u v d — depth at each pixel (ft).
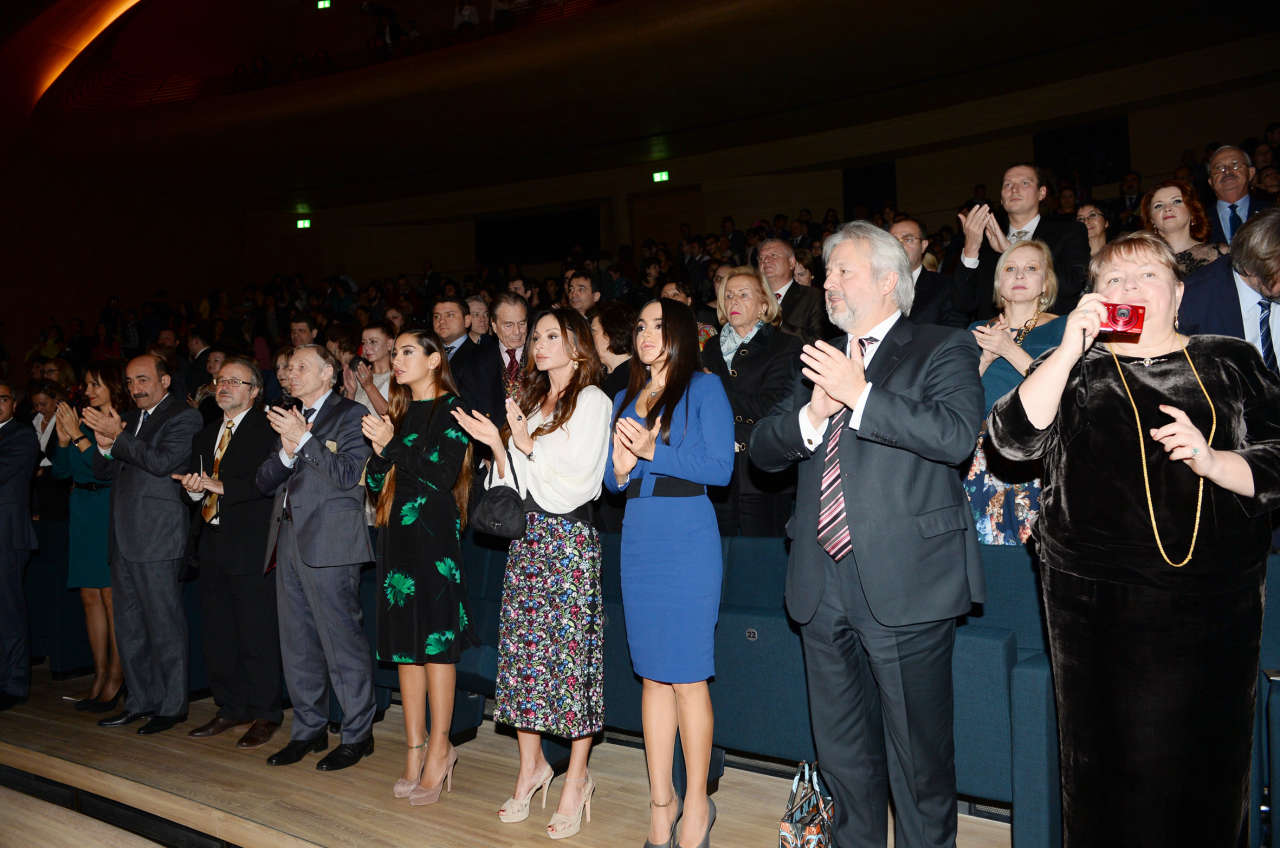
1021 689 6.78
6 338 39.68
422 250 47.19
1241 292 7.84
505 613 8.45
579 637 8.25
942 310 11.18
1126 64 29.86
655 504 7.59
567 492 8.25
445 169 42.83
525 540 8.38
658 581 7.50
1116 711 5.40
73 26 41.29
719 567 7.65
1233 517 5.24
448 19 42.75
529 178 43.73
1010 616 8.00
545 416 8.78
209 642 11.80
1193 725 5.26
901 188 35.91
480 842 8.26
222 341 22.70
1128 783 5.38
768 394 10.72
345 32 44.34
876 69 31.50
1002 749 7.36
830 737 6.71
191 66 45.50
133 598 12.23
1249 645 5.31
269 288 39.47
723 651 8.85
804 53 31.01
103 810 10.26
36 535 14.49
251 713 11.57
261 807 9.23
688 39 31.37
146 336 37.65
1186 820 5.29
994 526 8.30
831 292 6.68
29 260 40.57
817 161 36.96
